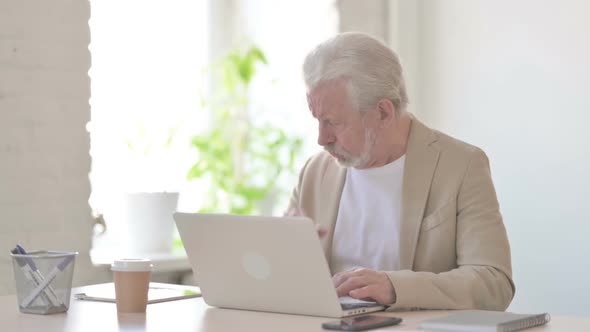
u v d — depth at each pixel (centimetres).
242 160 451
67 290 202
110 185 397
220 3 454
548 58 371
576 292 364
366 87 232
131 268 200
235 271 200
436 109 407
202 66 447
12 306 212
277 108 448
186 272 376
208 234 200
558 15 368
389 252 248
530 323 175
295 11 441
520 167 380
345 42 234
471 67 395
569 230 366
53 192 333
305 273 188
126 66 415
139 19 423
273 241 189
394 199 250
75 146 340
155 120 422
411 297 200
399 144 250
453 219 237
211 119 446
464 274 215
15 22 321
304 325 180
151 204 374
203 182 434
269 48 451
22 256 198
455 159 242
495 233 231
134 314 198
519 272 381
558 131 369
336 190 261
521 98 379
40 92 329
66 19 336
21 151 323
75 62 339
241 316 194
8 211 319
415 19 411
